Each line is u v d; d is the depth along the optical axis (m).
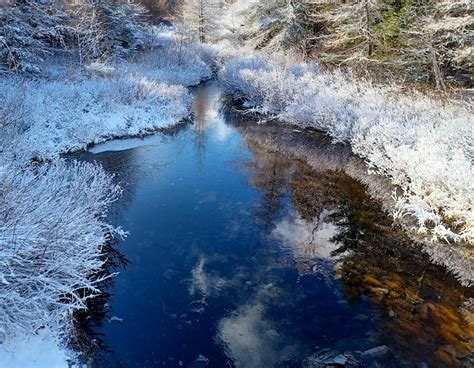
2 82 10.91
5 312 3.41
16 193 4.19
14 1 12.45
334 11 17.00
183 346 3.97
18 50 11.80
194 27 33.09
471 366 3.71
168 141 11.06
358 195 7.73
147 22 26.55
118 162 9.25
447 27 11.84
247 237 6.07
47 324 3.80
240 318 4.36
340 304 4.59
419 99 10.30
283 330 4.20
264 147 10.78
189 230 6.23
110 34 19.09
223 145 10.91
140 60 19.81
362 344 3.99
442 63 13.05
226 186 8.10
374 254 5.66
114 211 6.79
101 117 11.27
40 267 3.84
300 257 5.56
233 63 18.20
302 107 11.86
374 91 11.41
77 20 16.27
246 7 24.48
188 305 4.55
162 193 7.66
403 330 4.19
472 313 4.48
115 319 4.30
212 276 5.09
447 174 6.27
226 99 16.62
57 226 4.14
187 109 14.05
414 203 6.55
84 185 5.76
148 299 4.64
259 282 4.99
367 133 9.02
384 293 4.80
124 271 5.14
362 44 15.64
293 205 7.27
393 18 14.32
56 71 14.17
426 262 5.48
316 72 15.21
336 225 6.52
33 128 9.32
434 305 4.59
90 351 3.82
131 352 3.88
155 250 5.64
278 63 16.84
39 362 3.43
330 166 9.32
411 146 7.87
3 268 3.51
